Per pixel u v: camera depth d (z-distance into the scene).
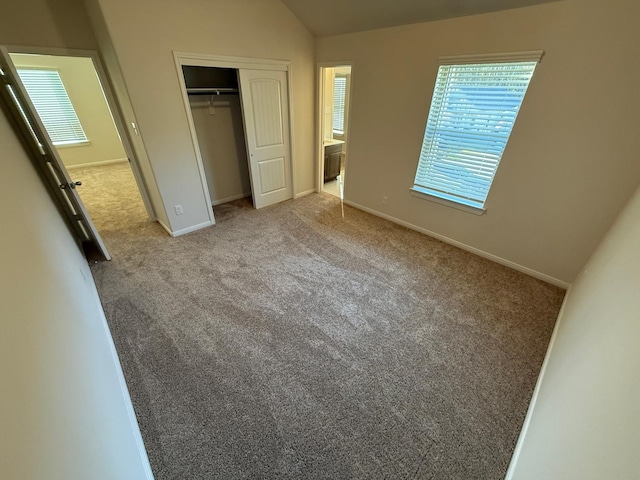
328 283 2.64
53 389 0.81
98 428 1.02
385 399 1.66
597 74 1.96
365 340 2.05
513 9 2.16
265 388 1.71
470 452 1.42
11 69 2.09
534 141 2.38
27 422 0.60
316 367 1.85
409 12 2.66
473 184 2.90
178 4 2.62
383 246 3.27
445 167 3.06
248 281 2.66
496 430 1.51
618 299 1.13
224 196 4.49
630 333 0.82
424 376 1.79
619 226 1.83
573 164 2.24
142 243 3.28
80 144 6.35
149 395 1.67
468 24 2.42
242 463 1.38
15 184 1.45
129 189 5.00
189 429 1.51
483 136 2.67
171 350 1.95
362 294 2.51
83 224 2.96
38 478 0.56
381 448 1.43
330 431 1.50
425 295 2.50
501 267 2.90
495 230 2.88
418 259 3.03
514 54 2.24
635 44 1.78
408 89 3.04
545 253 2.61
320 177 4.86
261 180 4.16
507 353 1.95
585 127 2.11
